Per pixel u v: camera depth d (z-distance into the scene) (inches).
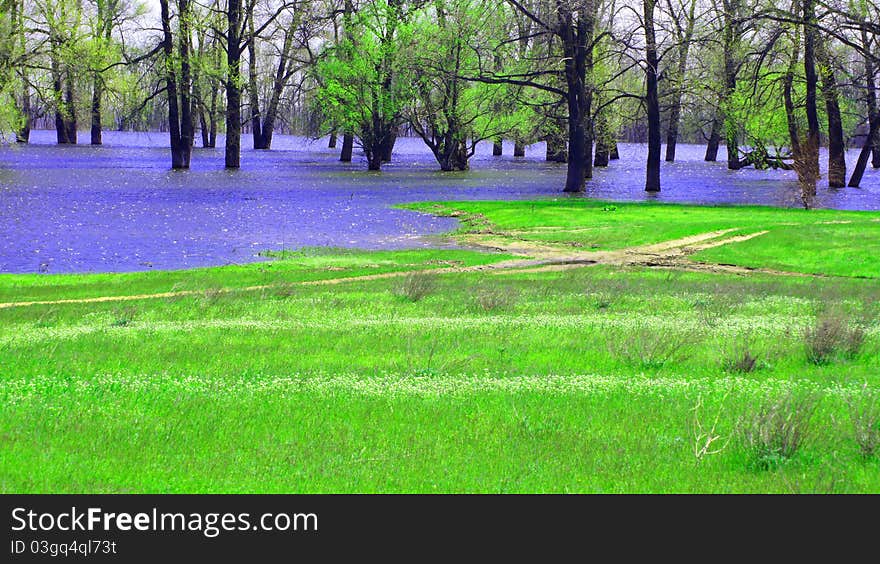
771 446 369.7
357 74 2778.1
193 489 336.8
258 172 2655.0
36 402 452.1
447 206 1824.6
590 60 2201.0
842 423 407.8
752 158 2448.3
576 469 361.1
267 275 1064.2
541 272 1096.2
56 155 3157.0
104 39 2625.5
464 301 834.8
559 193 2175.2
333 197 1999.3
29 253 1222.9
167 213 1653.5
